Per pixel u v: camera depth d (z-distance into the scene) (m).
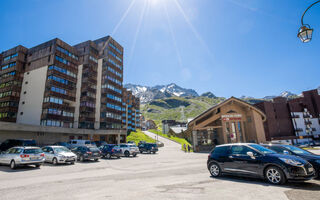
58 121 39.09
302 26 6.15
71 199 5.41
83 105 44.78
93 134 43.94
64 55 42.44
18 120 40.50
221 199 5.01
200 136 41.97
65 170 11.80
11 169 12.24
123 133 53.41
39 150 13.15
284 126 72.19
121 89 55.69
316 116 78.75
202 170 10.61
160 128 179.12
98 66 51.50
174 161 16.56
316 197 5.00
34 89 40.38
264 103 72.38
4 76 43.47
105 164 15.09
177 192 5.84
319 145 64.31
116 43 55.91
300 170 6.11
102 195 5.73
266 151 7.52
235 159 7.70
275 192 5.54
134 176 9.13
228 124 35.44
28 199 5.53
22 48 44.00
